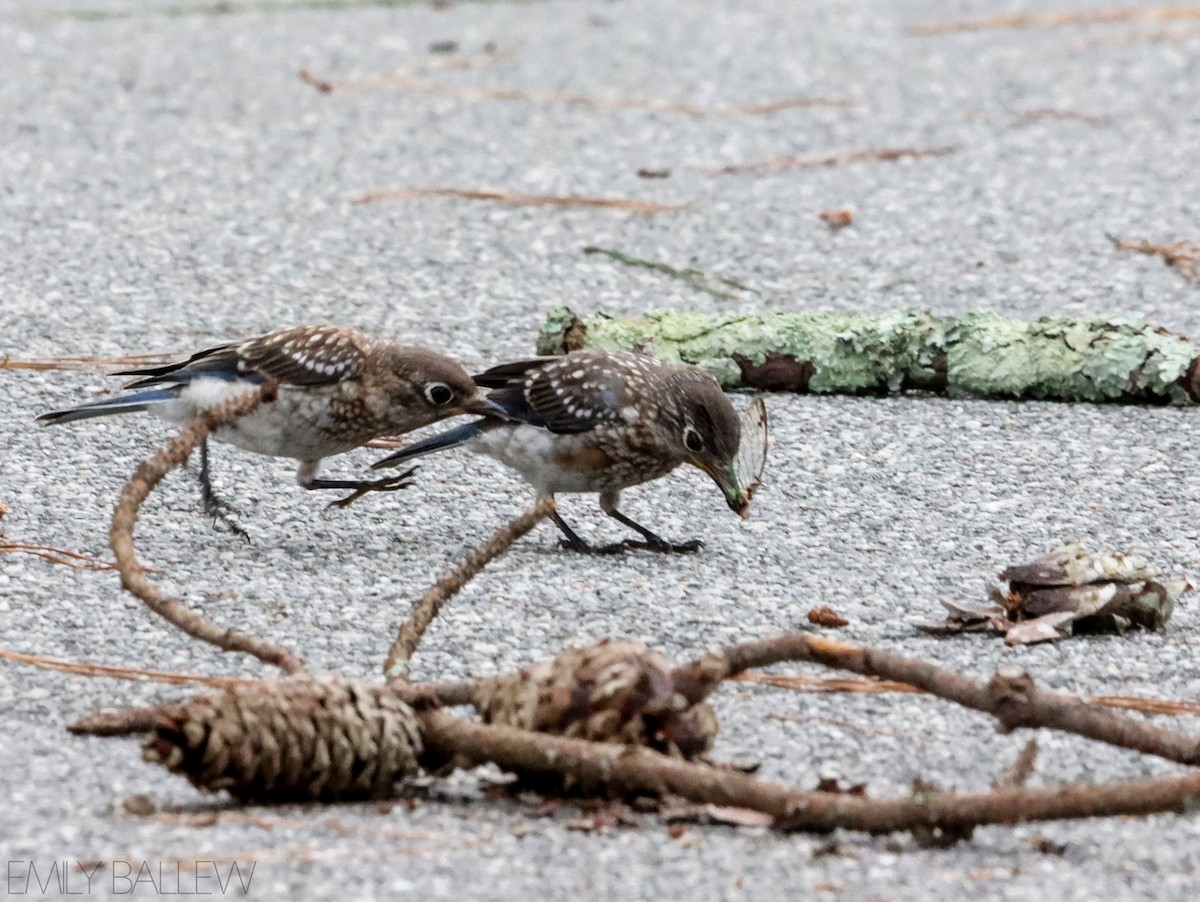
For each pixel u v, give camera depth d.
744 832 8.49
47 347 16.38
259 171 21.61
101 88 24.88
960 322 16.22
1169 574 12.54
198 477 13.88
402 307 17.78
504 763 8.61
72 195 20.55
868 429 15.35
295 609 11.48
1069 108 24.67
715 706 10.12
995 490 14.10
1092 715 8.87
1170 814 8.52
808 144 23.08
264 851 8.12
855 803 8.36
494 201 20.72
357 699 8.55
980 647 11.27
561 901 7.79
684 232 19.92
